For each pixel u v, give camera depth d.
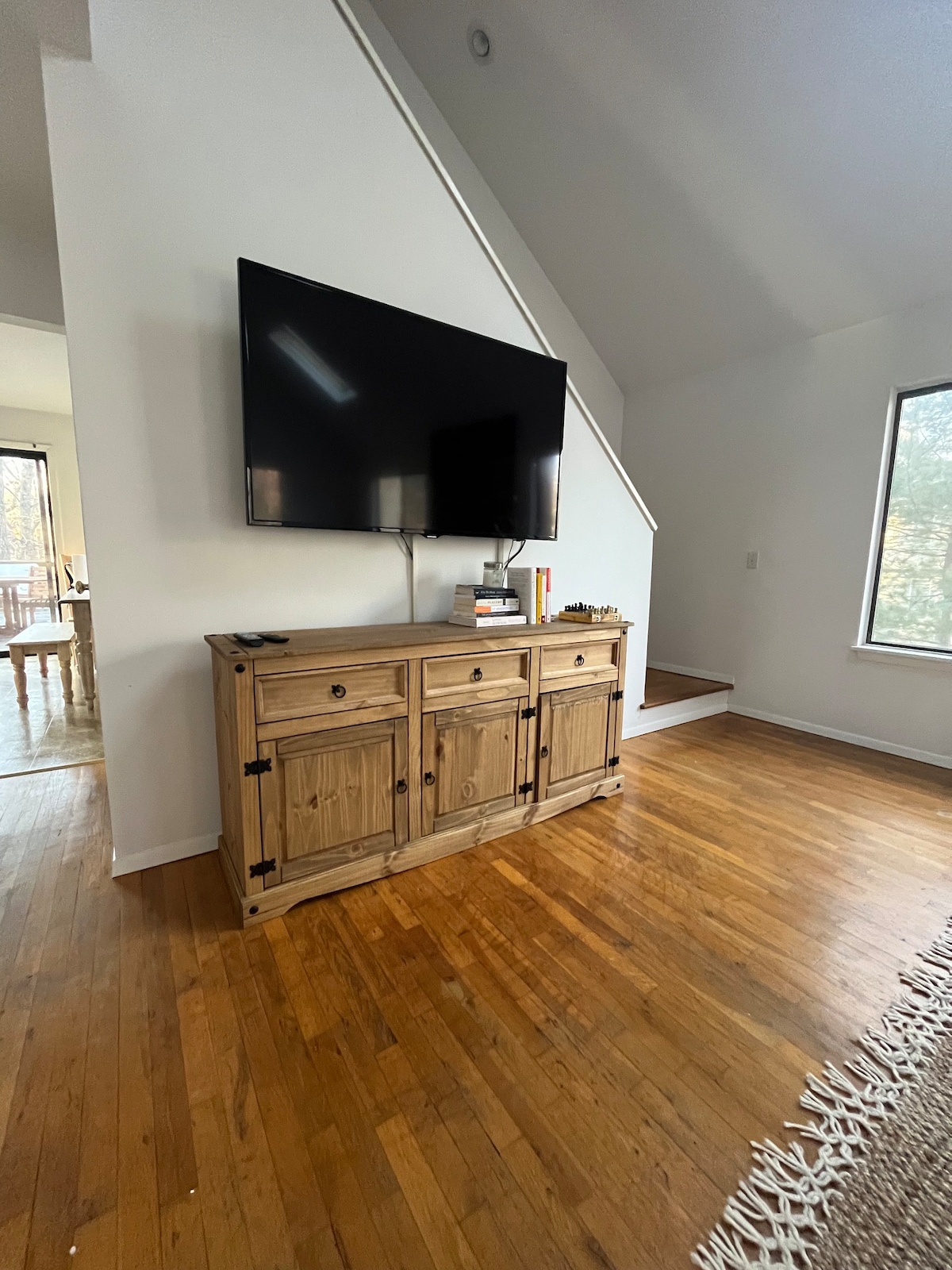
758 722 3.53
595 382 4.13
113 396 1.57
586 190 3.05
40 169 2.20
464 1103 1.00
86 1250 0.78
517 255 3.56
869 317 2.91
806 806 2.28
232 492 1.78
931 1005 1.24
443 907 1.58
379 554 2.09
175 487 1.68
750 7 2.03
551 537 2.42
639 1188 0.87
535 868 1.79
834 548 3.16
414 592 2.20
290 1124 0.96
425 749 1.76
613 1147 0.93
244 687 1.41
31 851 1.84
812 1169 0.90
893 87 2.06
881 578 3.03
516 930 1.48
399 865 1.74
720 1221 0.83
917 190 2.31
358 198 1.92
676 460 3.97
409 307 2.08
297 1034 1.14
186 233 1.62
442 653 1.75
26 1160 0.89
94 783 2.39
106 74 1.48
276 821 1.50
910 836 2.03
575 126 2.76
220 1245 0.79
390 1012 1.20
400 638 1.69
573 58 2.49
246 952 1.38
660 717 3.33
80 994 1.24
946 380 2.70
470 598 2.03
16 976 1.29
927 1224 0.82
